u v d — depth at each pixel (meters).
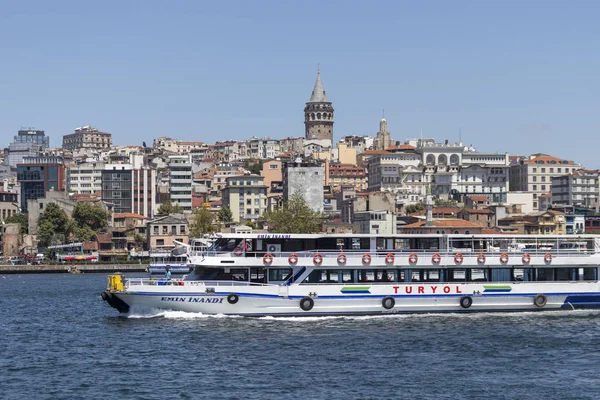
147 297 97.25
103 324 98.81
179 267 184.12
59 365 75.81
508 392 65.44
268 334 87.81
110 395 64.88
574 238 104.19
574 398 63.97
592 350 81.12
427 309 99.31
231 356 77.94
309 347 81.62
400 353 79.19
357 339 85.38
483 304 100.12
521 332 89.69
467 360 76.44
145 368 73.81
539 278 102.12
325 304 97.25
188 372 72.00
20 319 108.81
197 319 96.00
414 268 99.50
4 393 65.88
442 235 101.19
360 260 98.19
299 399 63.25
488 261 100.50
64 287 172.38
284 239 99.12
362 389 66.06
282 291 96.56
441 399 63.44
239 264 97.31
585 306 102.50
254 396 64.06
